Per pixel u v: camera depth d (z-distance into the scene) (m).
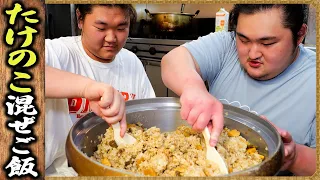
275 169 0.51
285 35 0.77
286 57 0.82
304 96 0.91
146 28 2.62
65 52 1.02
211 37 1.08
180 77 0.81
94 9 0.92
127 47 2.56
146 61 2.44
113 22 0.94
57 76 0.74
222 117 0.67
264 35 0.76
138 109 0.82
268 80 0.96
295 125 0.92
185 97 0.69
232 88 1.04
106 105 0.67
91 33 0.96
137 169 0.67
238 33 0.82
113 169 0.49
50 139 0.93
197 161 0.67
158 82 2.40
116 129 0.73
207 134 0.68
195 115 0.66
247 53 0.85
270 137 0.68
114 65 1.14
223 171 0.64
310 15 0.90
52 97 0.73
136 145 0.72
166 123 0.84
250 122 0.76
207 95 0.70
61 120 0.96
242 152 0.72
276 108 0.95
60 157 0.98
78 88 0.72
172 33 2.26
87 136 0.70
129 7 1.00
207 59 1.01
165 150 0.71
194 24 2.49
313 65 0.93
